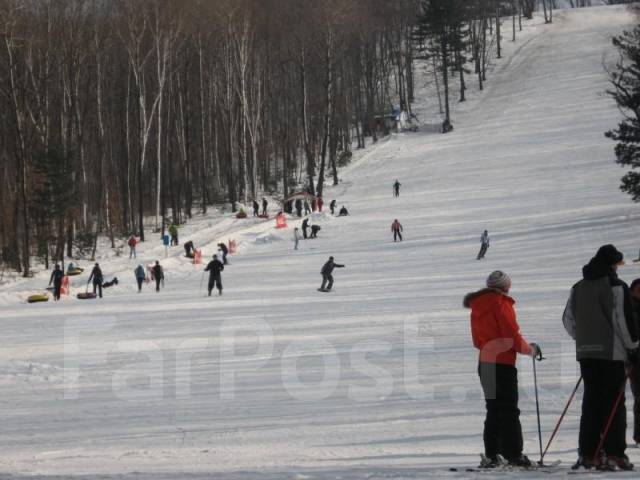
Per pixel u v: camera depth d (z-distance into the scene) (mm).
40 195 88562
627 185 72250
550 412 21328
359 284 58000
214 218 115062
